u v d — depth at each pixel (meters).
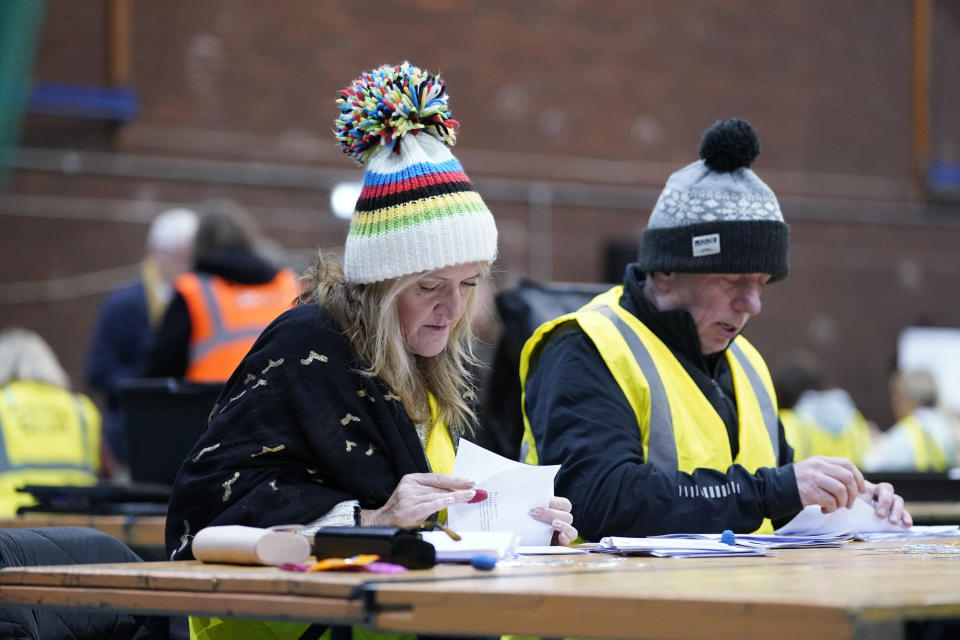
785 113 24.55
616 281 22.38
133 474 8.23
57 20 18.33
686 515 5.65
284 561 4.11
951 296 25.81
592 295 8.93
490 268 5.53
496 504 4.93
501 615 3.31
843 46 25.14
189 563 4.35
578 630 3.24
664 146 23.38
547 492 4.97
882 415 24.97
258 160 19.78
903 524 5.83
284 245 19.84
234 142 19.64
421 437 5.30
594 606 3.23
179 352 10.37
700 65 23.77
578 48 22.67
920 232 25.59
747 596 3.12
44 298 18.00
